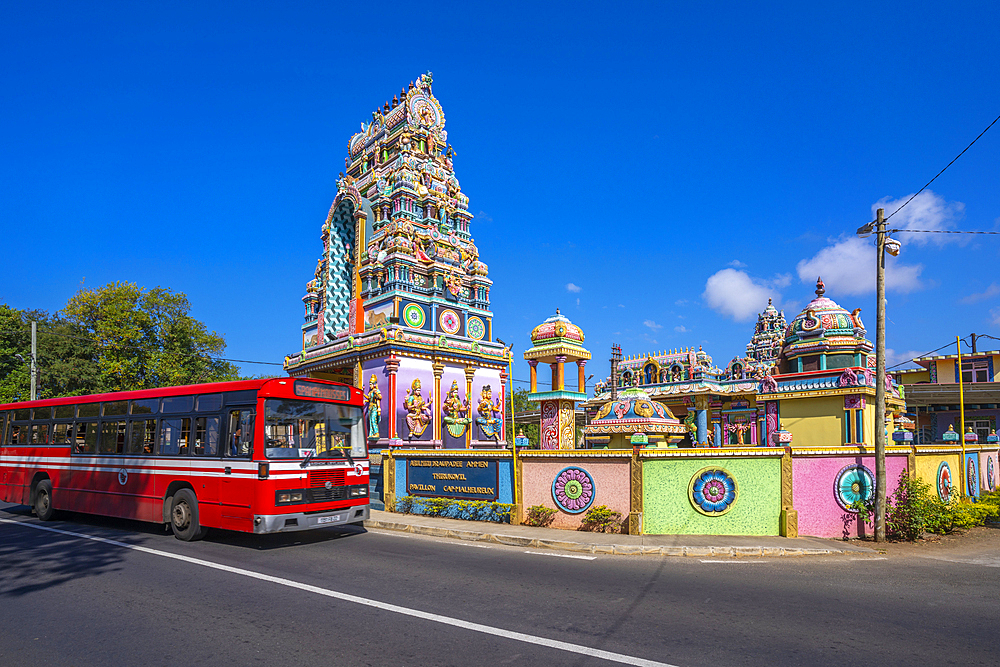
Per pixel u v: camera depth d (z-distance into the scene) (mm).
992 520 14852
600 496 12523
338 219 25938
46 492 15391
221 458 11742
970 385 38625
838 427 25578
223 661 5434
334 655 5551
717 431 37125
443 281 22766
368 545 11555
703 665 5277
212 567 9406
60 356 37750
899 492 12828
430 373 21344
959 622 6633
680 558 10242
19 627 6480
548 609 6992
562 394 15883
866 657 5508
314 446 12070
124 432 13891
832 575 8977
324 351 23281
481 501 14227
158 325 40562
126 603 7352
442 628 6297
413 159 25109
